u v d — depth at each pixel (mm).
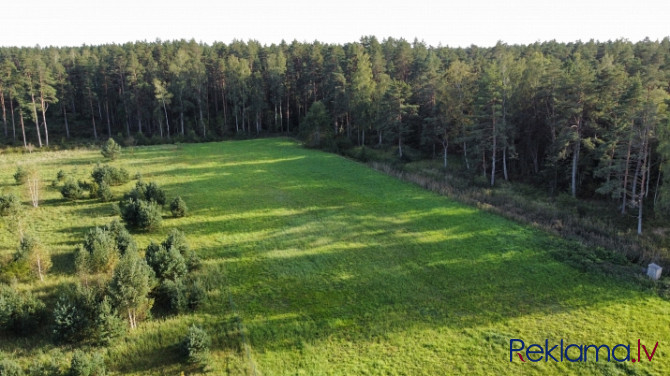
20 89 76938
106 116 98938
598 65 60938
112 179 46562
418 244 30859
